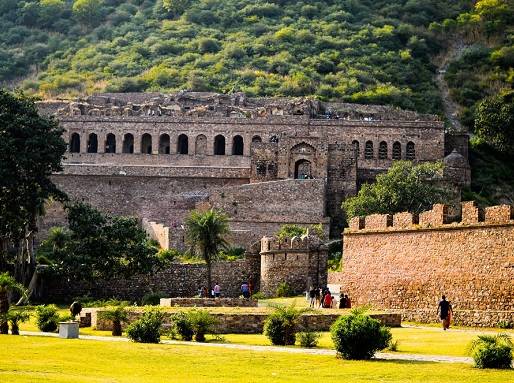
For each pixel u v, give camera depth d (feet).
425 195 604.49
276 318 291.17
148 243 576.20
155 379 220.84
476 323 329.31
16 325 307.58
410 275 367.25
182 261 545.85
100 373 227.20
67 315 378.94
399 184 606.55
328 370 234.38
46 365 234.38
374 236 389.80
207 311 321.32
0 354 249.75
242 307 368.07
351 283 401.29
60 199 534.78
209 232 515.09
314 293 429.79
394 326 333.01
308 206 646.74
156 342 286.66
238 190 648.79
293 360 249.14
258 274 538.47
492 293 329.11
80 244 503.20
